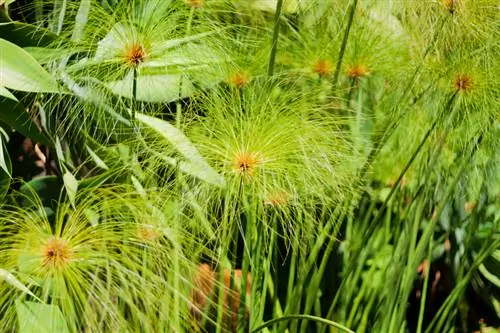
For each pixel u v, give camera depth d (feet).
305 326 7.50
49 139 8.12
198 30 7.99
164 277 7.60
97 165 7.90
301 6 8.43
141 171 7.59
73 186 7.42
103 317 6.95
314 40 8.31
